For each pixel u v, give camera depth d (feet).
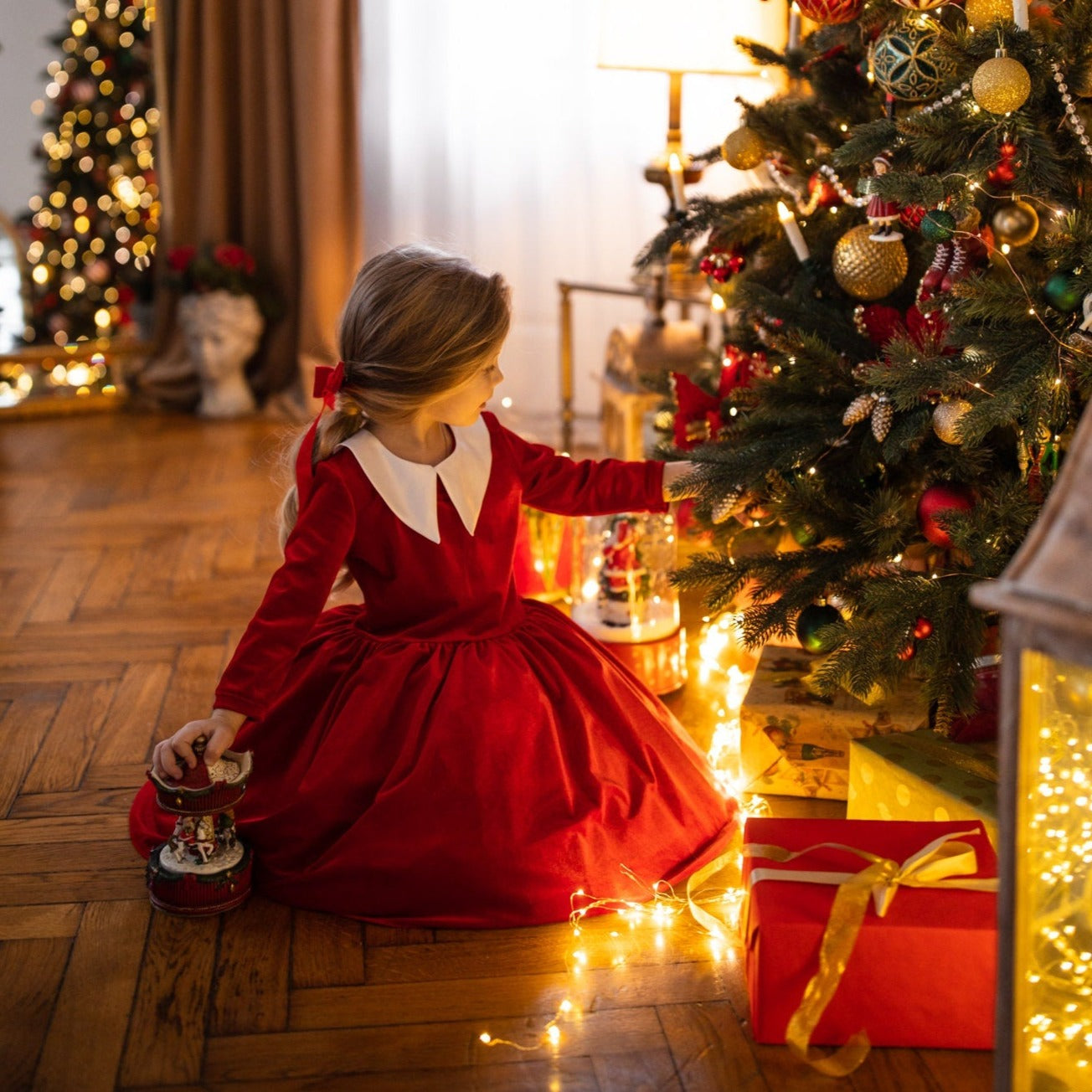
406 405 4.58
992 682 4.83
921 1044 3.83
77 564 8.52
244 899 4.60
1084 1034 3.49
